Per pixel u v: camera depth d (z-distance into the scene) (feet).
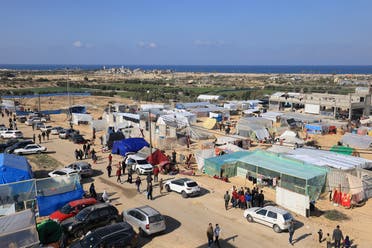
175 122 205.87
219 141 167.43
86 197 93.20
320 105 268.82
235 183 112.68
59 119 258.37
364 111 255.29
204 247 69.31
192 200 95.86
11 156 107.34
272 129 204.03
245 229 77.77
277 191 93.40
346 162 115.24
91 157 145.79
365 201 98.48
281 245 70.38
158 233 74.84
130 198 97.04
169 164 122.93
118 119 221.46
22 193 83.61
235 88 561.02
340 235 67.26
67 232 70.79
